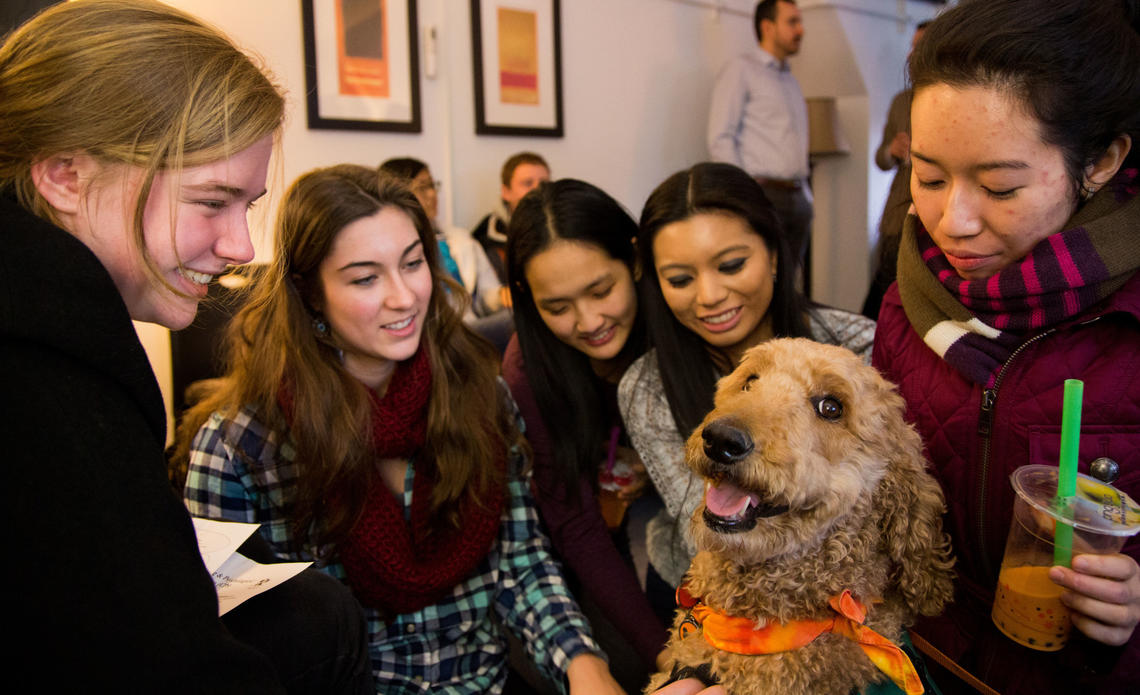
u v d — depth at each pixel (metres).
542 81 4.56
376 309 1.38
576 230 1.64
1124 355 1.03
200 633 0.71
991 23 0.97
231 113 0.82
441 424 1.46
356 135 4.02
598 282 1.68
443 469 1.45
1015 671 1.11
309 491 1.37
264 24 3.68
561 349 1.82
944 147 1.00
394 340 1.42
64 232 0.71
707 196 1.50
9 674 0.65
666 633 1.56
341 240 1.35
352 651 1.13
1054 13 0.96
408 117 4.13
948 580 1.10
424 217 1.51
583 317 1.70
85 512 0.66
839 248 6.02
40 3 1.58
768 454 1.01
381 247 1.35
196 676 0.70
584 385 1.83
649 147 5.09
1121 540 0.94
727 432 1.01
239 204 0.89
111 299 0.72
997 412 1.13
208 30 0.85
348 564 1.42
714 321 1.56
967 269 1.10
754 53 4.73
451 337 1.55
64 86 0.75
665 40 5.06
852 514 1.07
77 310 0.69
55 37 0.76
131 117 0.76
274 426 1.40
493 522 1.50
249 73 0.86
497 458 1.55
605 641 1.81
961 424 1.19
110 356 0.71
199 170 0.81
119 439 0.70
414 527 1.47
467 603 1.54
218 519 1.41
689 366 1.64
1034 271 1.01
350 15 3.88
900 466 1.10
